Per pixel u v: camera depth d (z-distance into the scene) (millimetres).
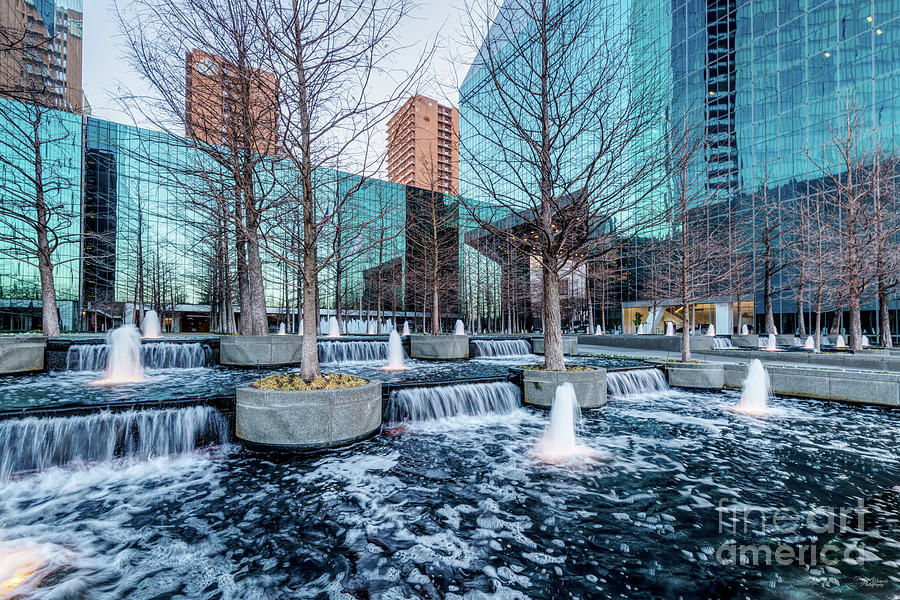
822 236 19484
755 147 33625
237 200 9305
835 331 29844
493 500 5094
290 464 6184
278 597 3289
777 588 3389
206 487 5398
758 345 25375
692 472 6051
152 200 38750
